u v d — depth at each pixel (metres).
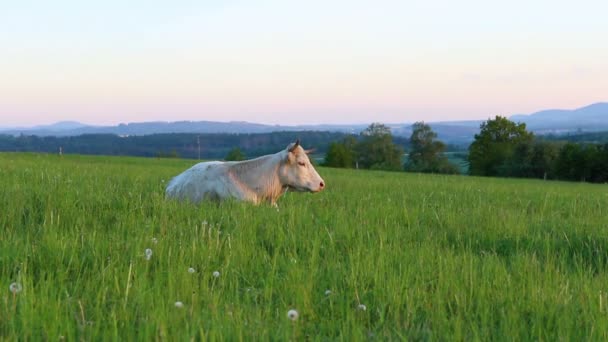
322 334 4.36
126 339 3.97
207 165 10.82
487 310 4.78
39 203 8.96
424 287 5.50
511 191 21.45
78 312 4.46
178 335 3.87
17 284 4.51
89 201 9.27
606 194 22.53
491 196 17.03
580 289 5.64
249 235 7.39
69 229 7.46
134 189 11.68
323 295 5.23
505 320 4.56
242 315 4.50
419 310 4.98
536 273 6.13
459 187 22.11
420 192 17.33
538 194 19.73
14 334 3.83
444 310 4.85
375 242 7.32
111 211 8.73
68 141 195.25
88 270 5.59
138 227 7.39
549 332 4.50
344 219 9.09
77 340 3.94
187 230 7.48
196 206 9.64
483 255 7.42
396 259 6.50
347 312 4.57
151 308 4.50
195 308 4.55
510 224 9.33
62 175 15.60
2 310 4.23
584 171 85.50
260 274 5.75
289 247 6.94
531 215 11.75
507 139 102.38
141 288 4.85
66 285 5.10
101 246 6.29
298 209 9.59
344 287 5.52
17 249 5.98
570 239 8.33
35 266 5.70
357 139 131.00
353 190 16.98
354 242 7.48
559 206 14.25
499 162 98.31
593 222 10.23
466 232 8.69
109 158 58.56
